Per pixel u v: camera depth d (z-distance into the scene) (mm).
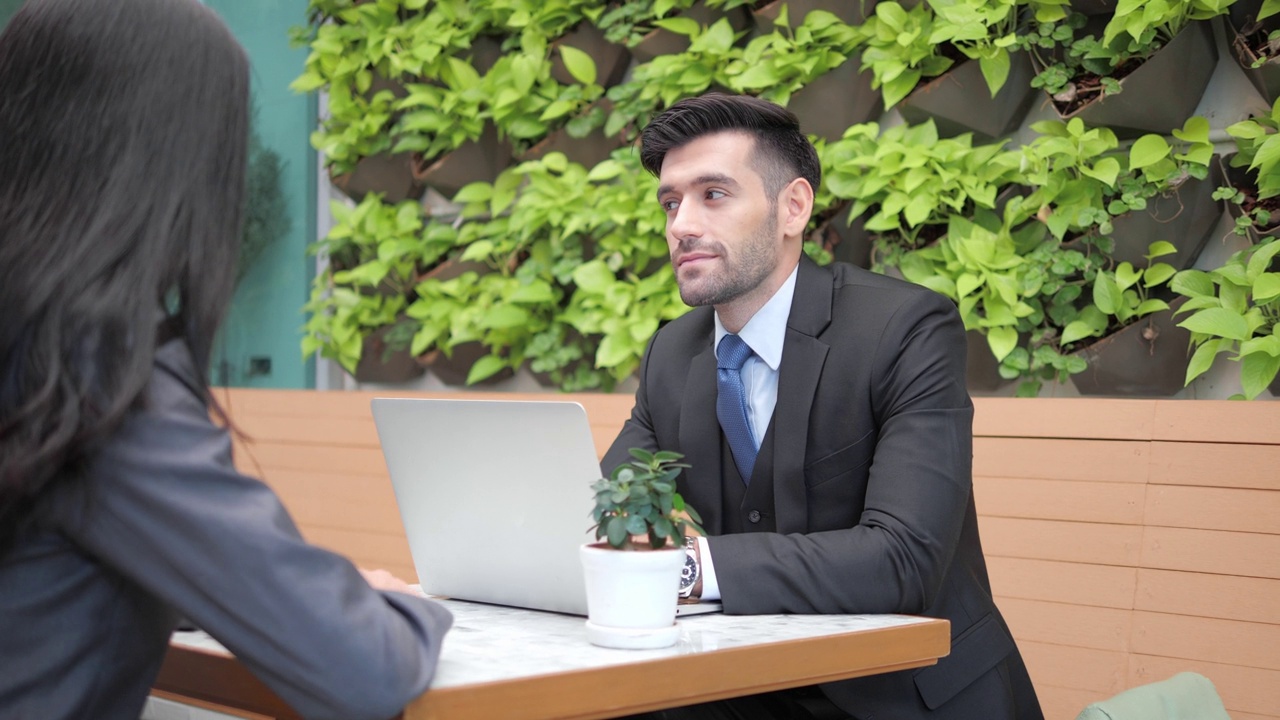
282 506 933
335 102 3588
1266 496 1967
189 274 959
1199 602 1997
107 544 887
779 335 1760
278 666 885
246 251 3865
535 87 3240
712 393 1808
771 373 1771
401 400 1425
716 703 1653
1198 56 2275
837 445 1671
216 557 873
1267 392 2240
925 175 2506
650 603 1104
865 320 1698
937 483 1521
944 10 2453
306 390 3451
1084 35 2426
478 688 917
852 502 1668
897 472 1525
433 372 3455
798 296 1761
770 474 1720
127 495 876
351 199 3684
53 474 875
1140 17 2279
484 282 3287
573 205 3078
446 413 1372
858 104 2686
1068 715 2102
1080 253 2400
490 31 3346
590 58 3135
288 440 3352
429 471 1429
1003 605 2195
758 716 1655
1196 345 2299
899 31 2561
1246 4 2229
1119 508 2107
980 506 2250
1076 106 2416
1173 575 2031
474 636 1174
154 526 876
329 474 3238
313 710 893
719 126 1708
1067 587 2133
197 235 958
